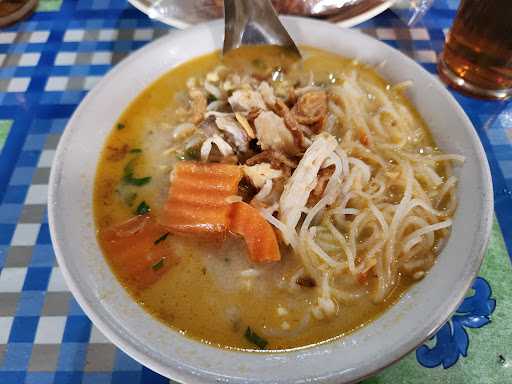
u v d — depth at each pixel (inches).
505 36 8.4
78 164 7.5
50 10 11.5
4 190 8.5
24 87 10.1
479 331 6.7
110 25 11.2
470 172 6.9
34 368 6.6
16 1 11.3
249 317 6.6
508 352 6.5
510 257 7.4
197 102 8.8
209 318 6.5
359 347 5.7
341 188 7.7
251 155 8.4
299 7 9.9
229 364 5.5
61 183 7.0
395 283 6.7
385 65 8.6
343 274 7.0
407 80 8.3
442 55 10.1
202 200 7.3
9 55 10.7
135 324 6.0
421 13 10.9
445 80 9.8
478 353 6.5
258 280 7.0
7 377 6.5
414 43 10.6
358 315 6.5
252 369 5.4
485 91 9.4
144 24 11.2
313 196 7.7
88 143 7.8
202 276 7.0
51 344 6.8
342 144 8.2
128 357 6.6
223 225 7.1
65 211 6.8
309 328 6.4
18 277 7.5
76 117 7.7
